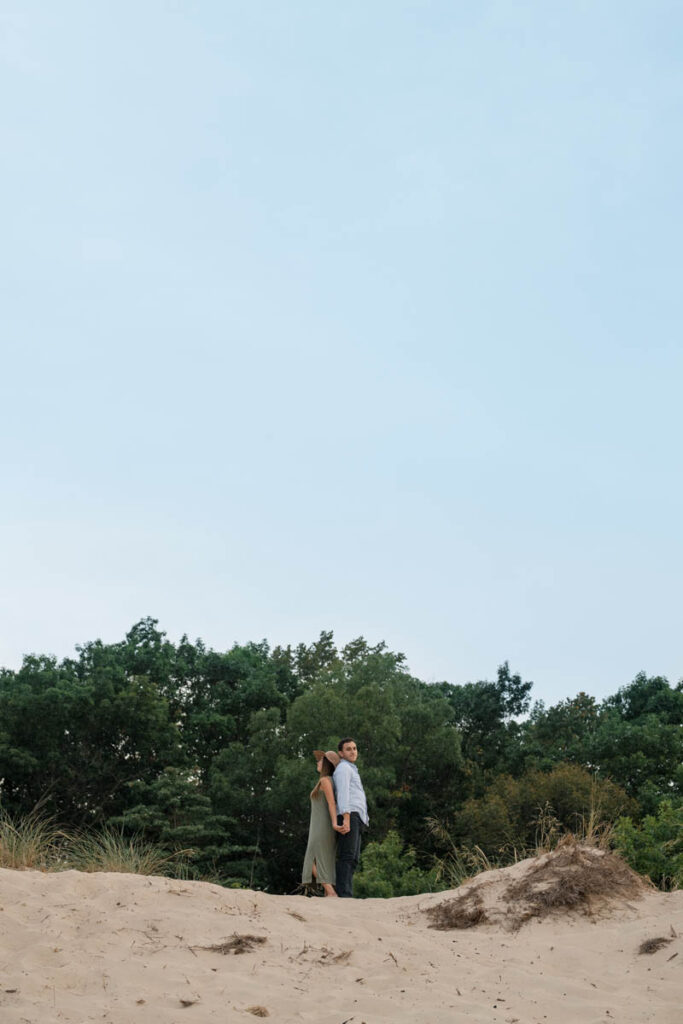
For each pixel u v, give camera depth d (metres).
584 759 34.47
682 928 6.34
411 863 20.39
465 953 6.00
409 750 33.53
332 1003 4.70
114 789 30.61
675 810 12.65
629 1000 5.07
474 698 38.97
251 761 31.67
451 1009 4.68
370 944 5.86
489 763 37.78
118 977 4.87
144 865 9.09
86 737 30.92
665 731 33.53
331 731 31.22
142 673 35.88
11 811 28.72
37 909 5.79
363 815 8.84
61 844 9.27
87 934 5.49
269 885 29.72
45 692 30.36
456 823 30.28
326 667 39.69
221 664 37.34
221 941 5.57
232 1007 4.56
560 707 39.28
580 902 7.14
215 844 29.17
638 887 7.56
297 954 5.50
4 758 29.02
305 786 29.30
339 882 8.62
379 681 35.53
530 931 6.79
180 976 4.95
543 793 27.75
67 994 4.62
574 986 5.28
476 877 8.05
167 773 29.72
